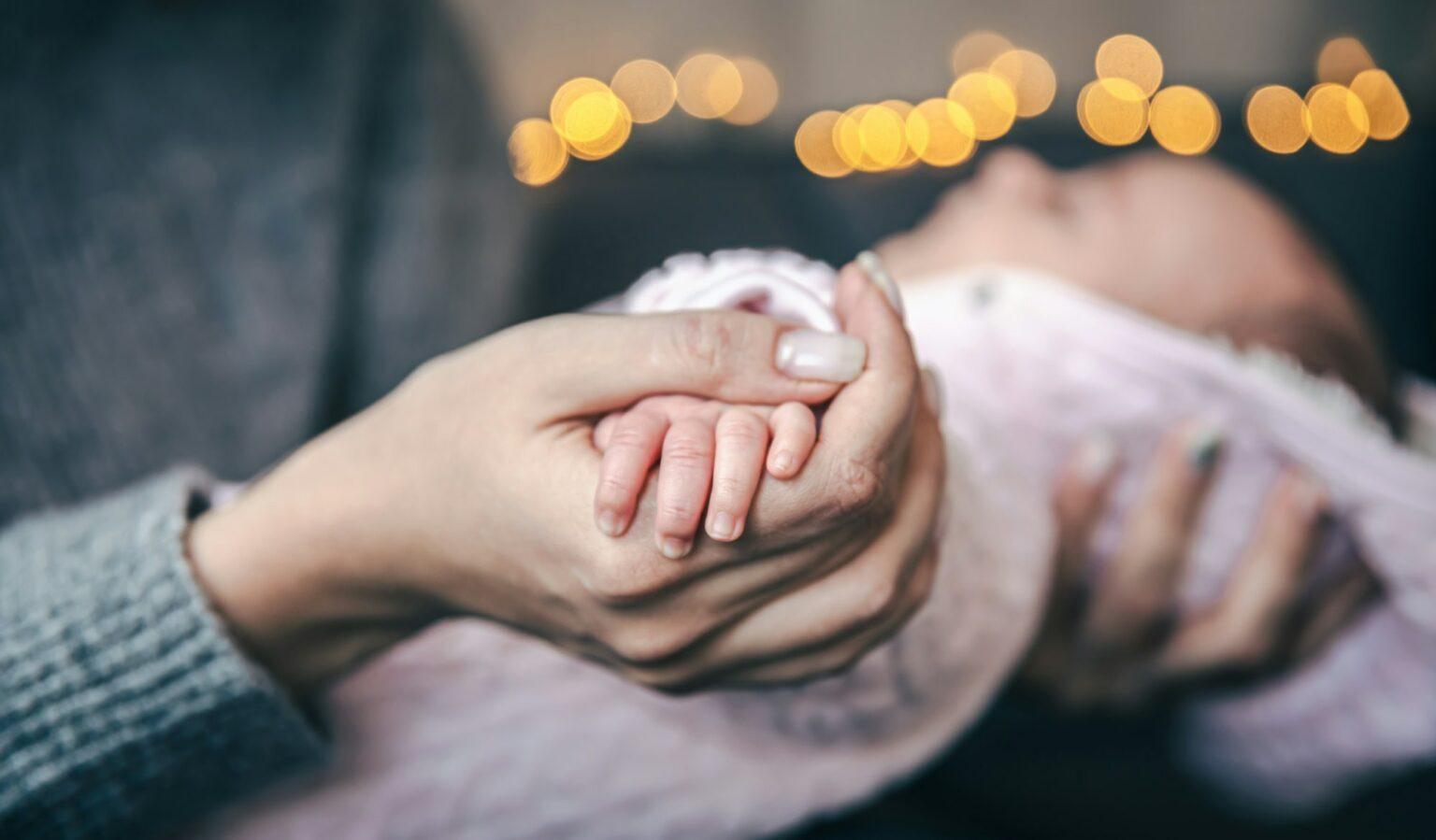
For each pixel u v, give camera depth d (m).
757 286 0.35
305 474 0.34
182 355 0.48
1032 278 0.47
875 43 1.25
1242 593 0.46
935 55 1.26
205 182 0.50
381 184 0.56
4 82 0.47
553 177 0.75
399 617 0.35
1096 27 1.26
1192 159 0.61
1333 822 0.60
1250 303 0.53
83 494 0.45
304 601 0.34
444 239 0.57
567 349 0.32
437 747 0.39
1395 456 0.43
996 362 0.47
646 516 0.30
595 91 1.03
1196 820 0.59
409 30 0.60
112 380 0.46
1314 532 0.46
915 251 0.60
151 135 0.49
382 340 0.54
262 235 0.51
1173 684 0.50
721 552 0.30
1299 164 0.77
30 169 0.46
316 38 0.55
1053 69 1.27
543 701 0.39
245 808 0.38
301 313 0.50
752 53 1.24
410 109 0.58
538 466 0.31
